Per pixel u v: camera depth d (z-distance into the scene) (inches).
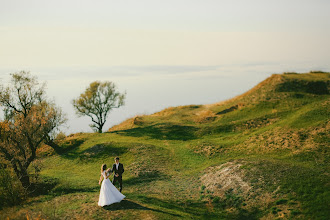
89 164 1486.2
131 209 687.7
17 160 1181.7
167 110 2600.9
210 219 714.8
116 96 2425.0
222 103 2415.1
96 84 2386.8
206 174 1073.5
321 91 2042.3
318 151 1050.7
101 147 1649.9
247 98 2218.3
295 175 833.5
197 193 926.4
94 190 1051.9
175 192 960.3
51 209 691.4
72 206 731.4
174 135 1841.8
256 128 1622.8
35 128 1299.2
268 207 723.4
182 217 681.0
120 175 806.5
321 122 1275.8
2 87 1402.6
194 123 2046.0
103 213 661.3
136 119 2326.5
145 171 1250.6
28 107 1456.7
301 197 713.0
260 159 1054.4
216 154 1373.0
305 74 2477.9
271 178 851.4
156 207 736.3
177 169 1267.2
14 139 1203.2
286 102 1913.1
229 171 993.5
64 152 1753.2
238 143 1432.1
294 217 647.8
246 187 848.3
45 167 1518.2
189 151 1493.6
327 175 802.2
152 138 1809.8
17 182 1060.5
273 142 1279.5
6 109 1412.4
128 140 1761.8
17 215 658.2
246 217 714.8
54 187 1144.2
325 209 643.5
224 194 858.1
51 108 1437.0
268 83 2327.8
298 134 1253.1
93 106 2359.7
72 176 1290.6
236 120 1891.0
